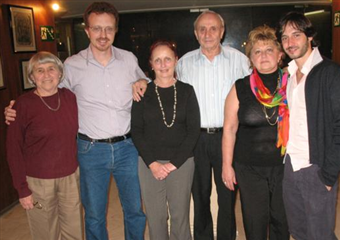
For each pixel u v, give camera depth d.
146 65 6.69
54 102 2.03
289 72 1.93
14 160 1.96
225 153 2.12
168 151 2.08
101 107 2.16
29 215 2.07
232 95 2.04
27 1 3.81
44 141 1.98
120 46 6.65
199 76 2.38
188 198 2.17
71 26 6.73
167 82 2.11
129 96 2.23
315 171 1.83
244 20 6.33
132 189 2.28
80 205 2.19
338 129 1.67
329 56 6.37
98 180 2.20
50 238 2.10
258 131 1.97
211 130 2.34
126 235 2.39
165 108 2.07
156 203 2.15
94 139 2.16
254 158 2.00
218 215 2.44
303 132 1.84
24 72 3.72
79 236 2.20
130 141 2.25
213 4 5.98
